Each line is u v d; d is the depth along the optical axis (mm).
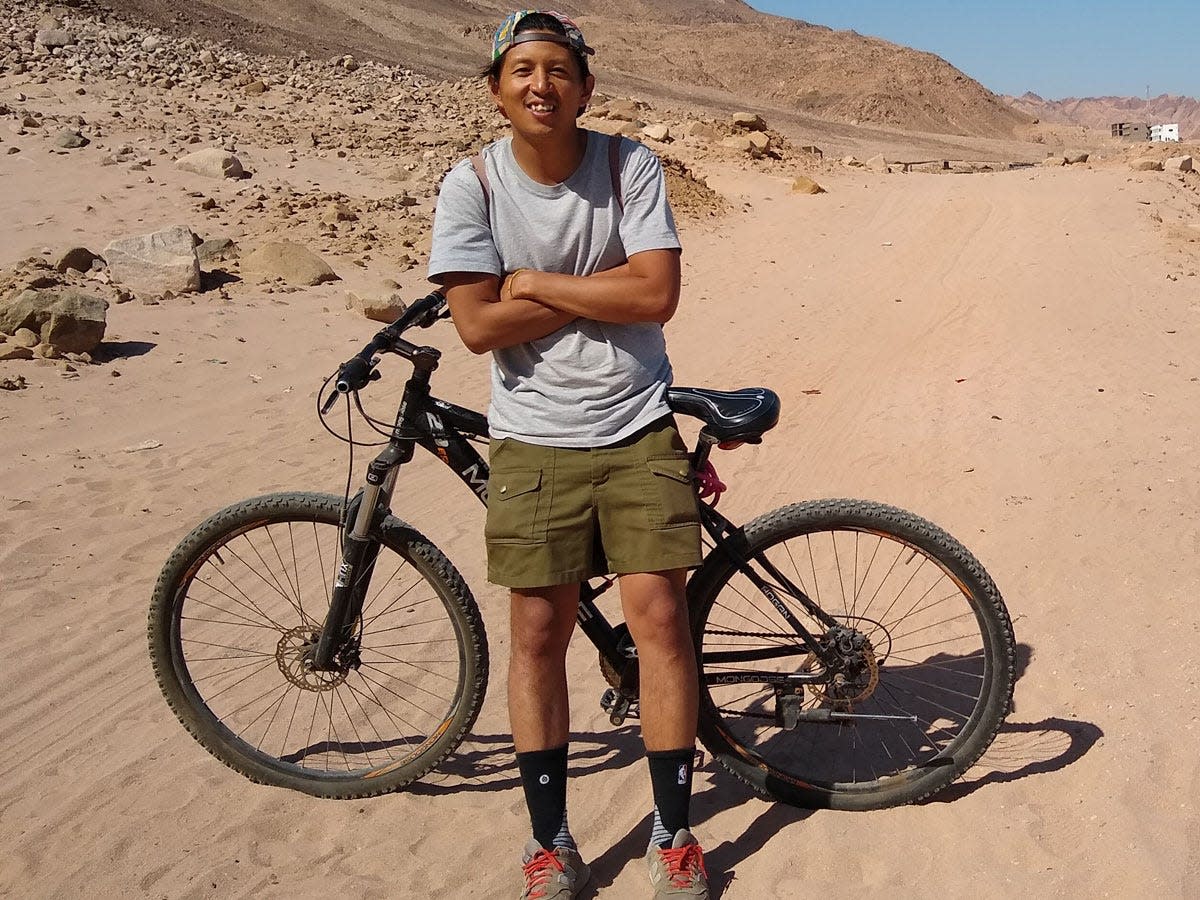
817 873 3160
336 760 3777
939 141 61844
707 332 11320
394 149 18734
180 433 7465
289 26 50531
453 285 2979
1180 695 3863
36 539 5621
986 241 16312
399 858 3318
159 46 25750
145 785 3686
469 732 3715
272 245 12281
